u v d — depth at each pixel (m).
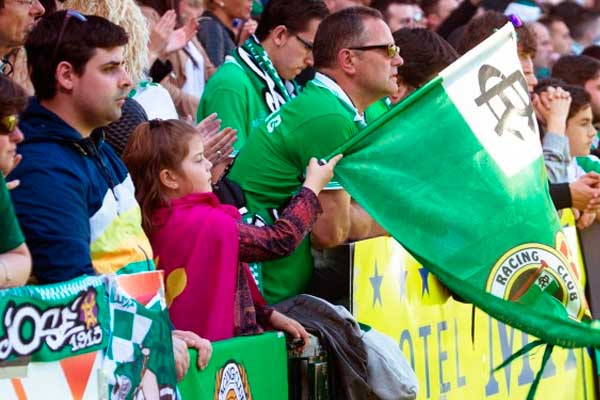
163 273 6.51
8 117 5.09
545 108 10.56
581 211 10.20
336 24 8.16
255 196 8.01
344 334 7.52
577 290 7.69
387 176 7.50
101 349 5.54
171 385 5.98
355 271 7.89
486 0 15.15
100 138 6.28
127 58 7.76
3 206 5.15
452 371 8.91
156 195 6.85
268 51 9.72
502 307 7.44
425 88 7.57
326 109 7.96
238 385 6.71
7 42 6.69
